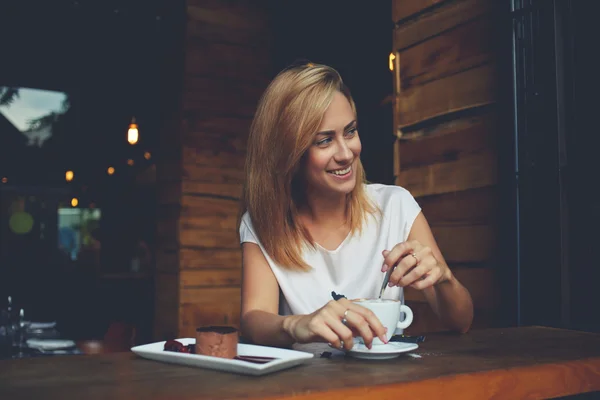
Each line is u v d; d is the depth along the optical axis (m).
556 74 1.79
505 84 1.91
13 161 10.05
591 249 1.71
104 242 9.26
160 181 4.40
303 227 1.50
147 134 8.13
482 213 1.98
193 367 0.99
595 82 1.73
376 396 0.84
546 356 1.07
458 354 1.10
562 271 1.75
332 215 1.54
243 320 1.33
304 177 1.49
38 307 6.20
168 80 4.38
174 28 4.31
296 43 4.32
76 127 9.04
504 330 1.43
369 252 1.53
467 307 1.36
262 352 1.07
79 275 6.98
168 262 4.20
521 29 1.92
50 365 1.01
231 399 0.76
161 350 1.08
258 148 1.46
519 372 0.97
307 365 1.00
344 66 3.94
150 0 4.99
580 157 1.74
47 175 10.59
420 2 2.24
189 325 4.04
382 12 3.63
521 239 1.88
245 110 4.37
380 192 1.65
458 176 2.07
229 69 4.31
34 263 7.94
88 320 5.67
